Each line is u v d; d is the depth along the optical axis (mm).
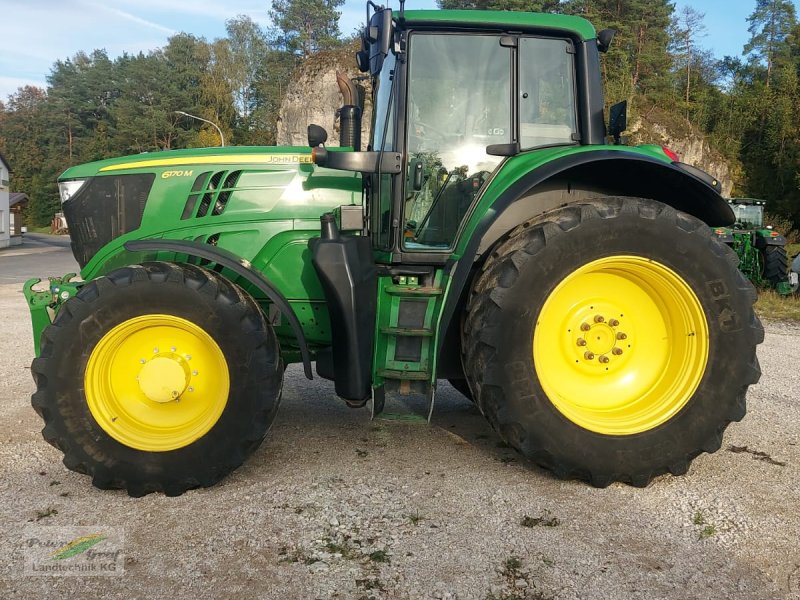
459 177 3695
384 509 2994
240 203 3871
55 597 2322
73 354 3166
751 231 12953
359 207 3756
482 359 3188
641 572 2471
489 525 2836
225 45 62594
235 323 3211
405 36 3615
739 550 2635
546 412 3176
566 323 3432
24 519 2934
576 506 3031
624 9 42438
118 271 3254
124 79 72938
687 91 49625
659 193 3729
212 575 2459
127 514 2982
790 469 3492
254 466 3543
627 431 3225
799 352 6957
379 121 4016
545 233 3166
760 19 55875
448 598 2307
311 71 30703
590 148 3514
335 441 3955
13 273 19516
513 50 3699
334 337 3340
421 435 4078
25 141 78062
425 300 3381
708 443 3270
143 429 3281
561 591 2346
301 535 2756
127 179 3984
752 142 45000
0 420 4367
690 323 3336
